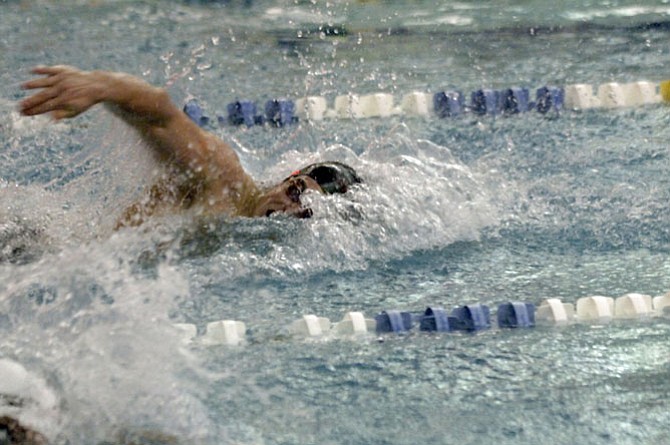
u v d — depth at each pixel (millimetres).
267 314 6848
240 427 4930
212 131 13031
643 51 17562
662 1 22297
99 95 7223
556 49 17969
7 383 4629
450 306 7012
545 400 5305
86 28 19219
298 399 5320
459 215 9031
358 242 8289
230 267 7648
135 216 8094
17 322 5895
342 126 13352
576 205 9641
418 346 6188
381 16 21328
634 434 4871
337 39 19031
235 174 8367
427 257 8227
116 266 7191
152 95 7625
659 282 7477
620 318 6742
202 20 20484
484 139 12516
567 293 7281
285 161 10594
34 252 7508
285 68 16531
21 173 10328
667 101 14180
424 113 14031
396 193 9031
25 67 15828
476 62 17047
